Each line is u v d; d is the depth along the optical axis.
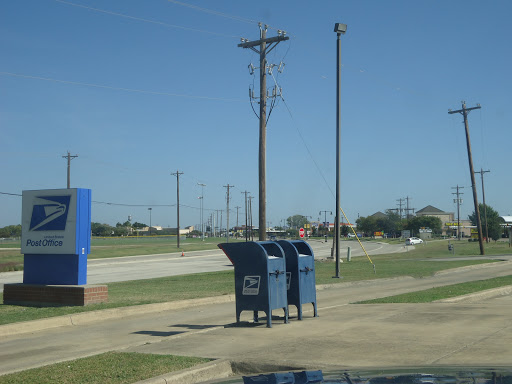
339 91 26.08
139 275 31.61
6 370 8.11
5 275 35.62
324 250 73.81
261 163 27.94
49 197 16.38
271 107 28.33
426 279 24.34
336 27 25.70
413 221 174.50
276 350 8.41
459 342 8.45
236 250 10.96
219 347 8.88
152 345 9.26
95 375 7.19
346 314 12.08
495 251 57.88
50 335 11.27
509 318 10.71
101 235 184.38
